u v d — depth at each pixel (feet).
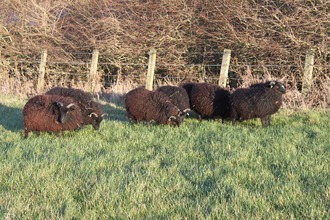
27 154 18.42
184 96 29.99
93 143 21.18
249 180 14.96
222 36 44.78
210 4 44.39
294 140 21.12
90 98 27.50
